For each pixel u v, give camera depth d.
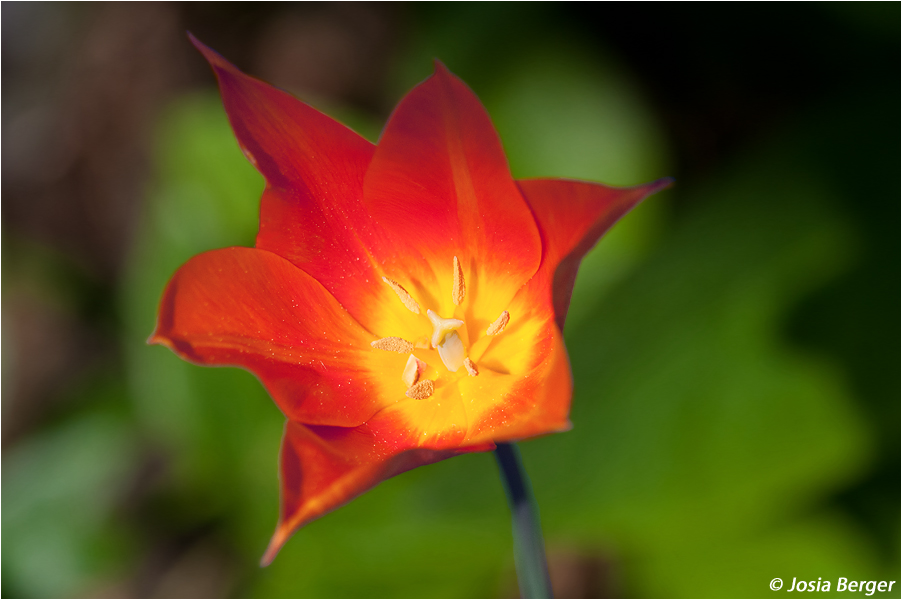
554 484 0.43
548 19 0.49
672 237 0.45
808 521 0.45
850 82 0.48
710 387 0.43
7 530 0.49
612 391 0.44
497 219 0.39
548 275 0.38
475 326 0.40
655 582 0.45
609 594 0.46
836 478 0.44
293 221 0.39
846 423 0.43
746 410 0.43
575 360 0.45
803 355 0.43
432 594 0.45
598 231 0.36
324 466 0.36
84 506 0.49
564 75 0.48
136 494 0.49
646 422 0.43
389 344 0.39
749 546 0.45
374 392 0.39
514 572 0.46
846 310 0.44
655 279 0.45
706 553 0.45
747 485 0.43
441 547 0.45
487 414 0.39
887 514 0.44
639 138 0.48
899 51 0.48
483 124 0.37
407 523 0.45
